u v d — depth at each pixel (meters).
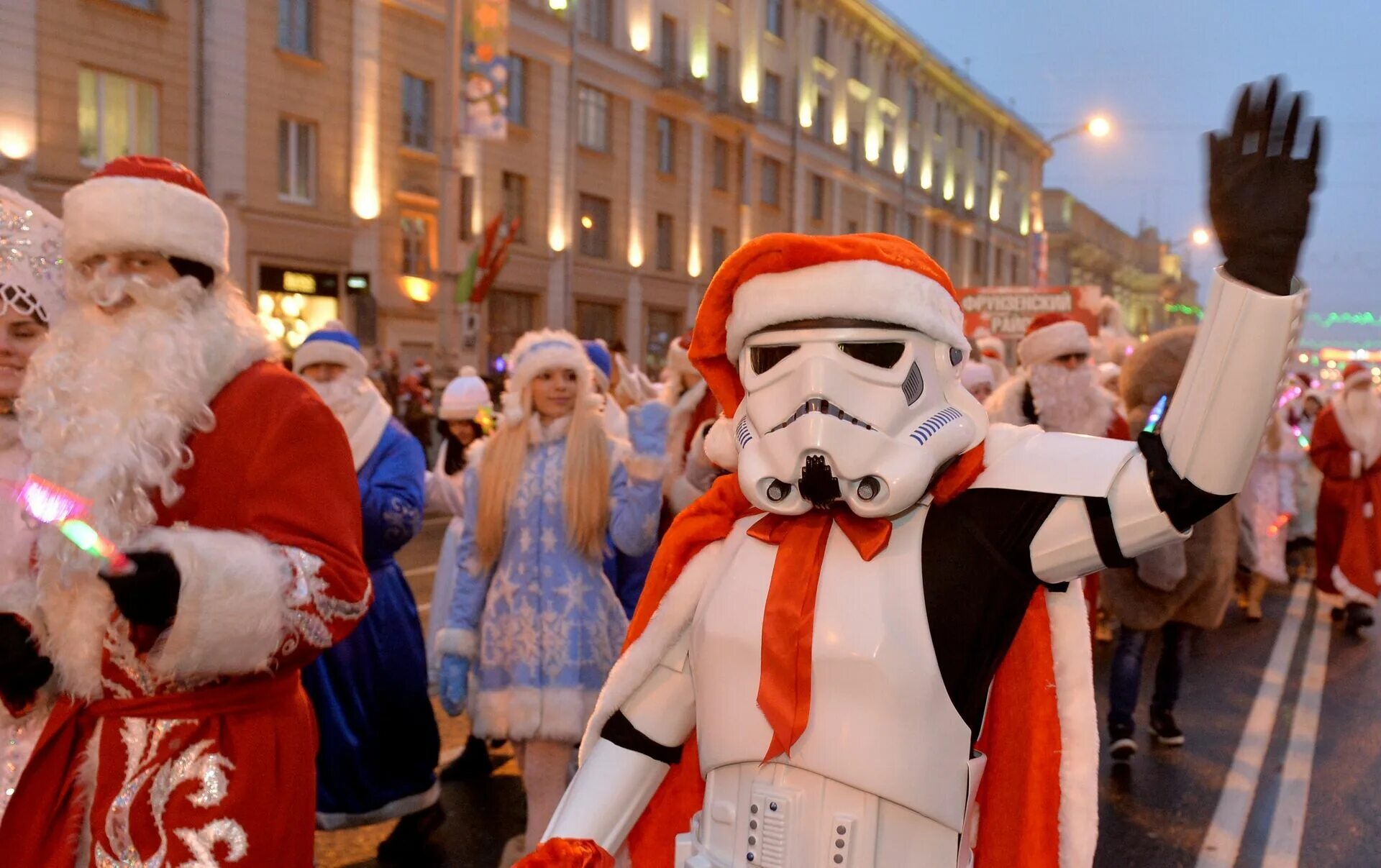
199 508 1.80
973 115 50.06
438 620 4.82
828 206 37.25
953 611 1.41
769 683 1.44
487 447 3.29
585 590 3.15
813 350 1.44
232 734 1.80
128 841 1.74
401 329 20.05
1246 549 7.16
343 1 18.53
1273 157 1.27
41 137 14.36
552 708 3.05
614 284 26.61
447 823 3.79
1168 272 80.31
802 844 1.43
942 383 1.50
